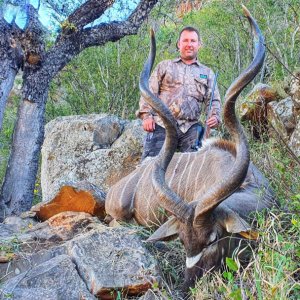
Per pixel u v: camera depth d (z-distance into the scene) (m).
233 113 2.30
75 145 4.42
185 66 3.48
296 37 5.07
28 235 2.95
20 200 5.28
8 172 5.33
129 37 6.79
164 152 2.49
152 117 3.44
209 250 2.29
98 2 5.47
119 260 2.43
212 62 5.87
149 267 2.41
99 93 6.43
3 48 5.20
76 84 6.59
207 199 2.22
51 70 5.40
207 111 3.52
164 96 3.47
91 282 2.35
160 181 2.38
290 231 2.32
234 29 5.76
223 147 2.97
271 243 2.31
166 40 6.91
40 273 2.40
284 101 3.64
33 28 5.30
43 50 5.38
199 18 6.45
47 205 3.47
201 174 2.93
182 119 3.44
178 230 2.36
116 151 4.30
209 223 2.26
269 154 3.23
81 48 5.54
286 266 2.06
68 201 3.45
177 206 2.30
